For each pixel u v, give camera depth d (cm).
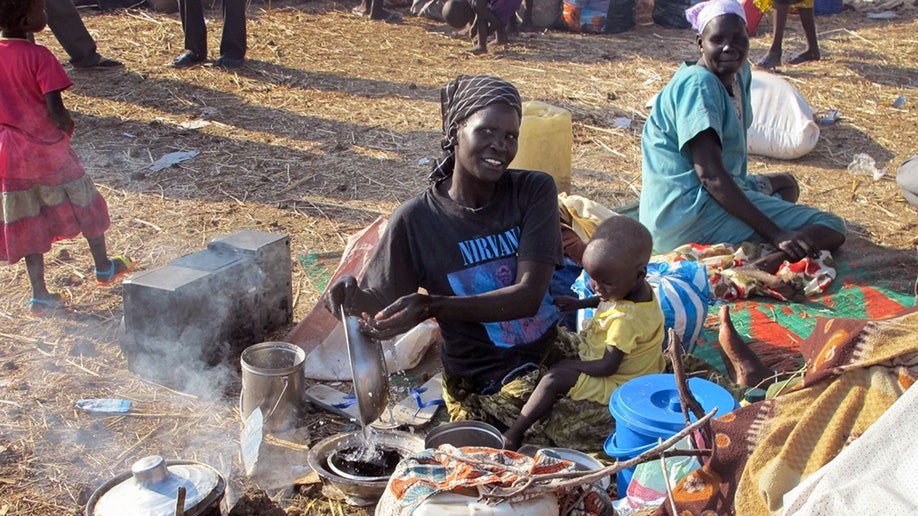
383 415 379
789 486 239
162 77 900
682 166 523
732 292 491
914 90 891
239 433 372
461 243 345
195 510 274
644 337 340
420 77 940
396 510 235
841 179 678
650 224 541
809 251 500
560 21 1158
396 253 348
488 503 230
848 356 250
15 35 454
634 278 338
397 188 653
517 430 336
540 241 339
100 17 1123
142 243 557
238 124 782
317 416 385
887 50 1040
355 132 769
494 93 321
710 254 512
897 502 208
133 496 274
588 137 771
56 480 339
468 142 323
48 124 451
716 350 439
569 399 340
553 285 437
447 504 232
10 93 445
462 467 241
